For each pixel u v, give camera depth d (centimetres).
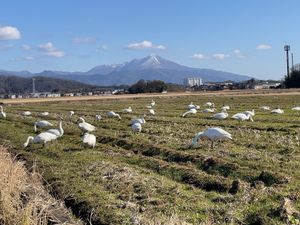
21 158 2184
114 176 1644
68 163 1980
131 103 7925
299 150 2119
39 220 1136
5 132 3353
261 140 2473
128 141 2527
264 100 7462
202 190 1509
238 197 1342
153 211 1250
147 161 1939
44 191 1461
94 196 1426
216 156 1992
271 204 1243
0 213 1159
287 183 1486
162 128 3180
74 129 3241
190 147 2247
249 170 1689
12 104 8431
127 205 1301
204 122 3584
